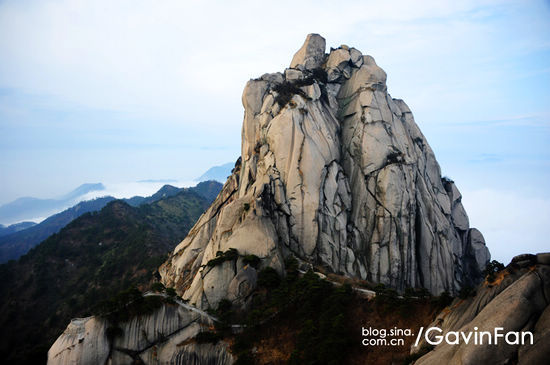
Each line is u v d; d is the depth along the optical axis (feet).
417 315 184.24
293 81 316.40
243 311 212.23
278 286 219.00
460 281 309.42
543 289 134.51
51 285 465.88
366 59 341.41
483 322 132.46
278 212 259.19
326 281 215.31
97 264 505.25
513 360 122.42
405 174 282.15
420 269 282.56
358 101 307.58
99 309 189.06
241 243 234.99
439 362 137.80
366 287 229.66
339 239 265.13
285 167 269.03
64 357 176.96
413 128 339.36
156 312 192.13
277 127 278.87
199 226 337.93
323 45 354.95
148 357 185.16
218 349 191.62
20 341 371.97
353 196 286.05
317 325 190.19
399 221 272.31
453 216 336.90
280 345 190.39
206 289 219.82
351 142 297.53
